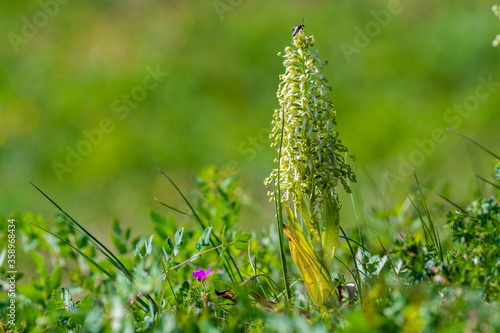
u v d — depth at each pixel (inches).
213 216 174.9
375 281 118.3
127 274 130.3
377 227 189.8
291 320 90.8
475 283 105.8
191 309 117.7
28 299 144.5
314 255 121.6
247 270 152.4
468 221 139.6
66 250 168.6
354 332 88.7
